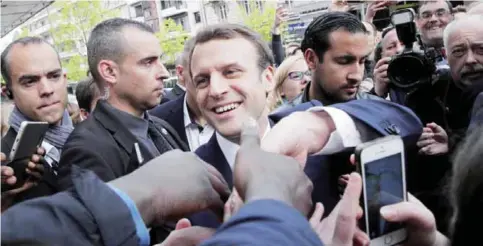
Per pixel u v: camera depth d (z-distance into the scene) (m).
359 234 0.86
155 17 36.81
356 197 0.78
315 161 1.02
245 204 0.65
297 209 0.69
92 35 2.09
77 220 0.67
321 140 0.94
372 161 0.89
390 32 3.03
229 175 1.32
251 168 0.72
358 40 1.97
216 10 22.59
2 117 2.33
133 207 0.73
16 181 1.88
